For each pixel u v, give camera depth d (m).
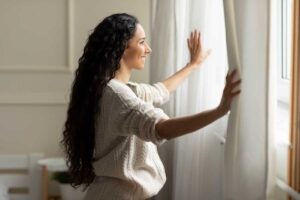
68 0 3.17
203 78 2.11
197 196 2.16
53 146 3.27
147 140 1.54
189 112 2.14
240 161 1.56
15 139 3.26
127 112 1.58
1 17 3.18
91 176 1.79
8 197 3.15
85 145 1.75
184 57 2.29
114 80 1.72
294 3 1.75
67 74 3.23
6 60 3.21
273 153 1.60
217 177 2.13
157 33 2.61
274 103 1.62
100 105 1.69
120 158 1.71
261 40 1.51
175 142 2.46
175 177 2.43
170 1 2.54
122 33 1.77
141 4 3.19
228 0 1.54
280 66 2.15
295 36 1.72
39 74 3.22
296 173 1.62
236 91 1.39
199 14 2.08
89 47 1.78
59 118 3.26
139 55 1.82
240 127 1.55
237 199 1.58
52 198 3.26
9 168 3.21
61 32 3.21
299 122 1.63
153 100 2.11
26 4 3.18
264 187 1.54
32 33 3.20
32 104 3.24
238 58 1.52
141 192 1.75
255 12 1.51
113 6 3.19
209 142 2.13
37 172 3.21
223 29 2.10
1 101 3.22
